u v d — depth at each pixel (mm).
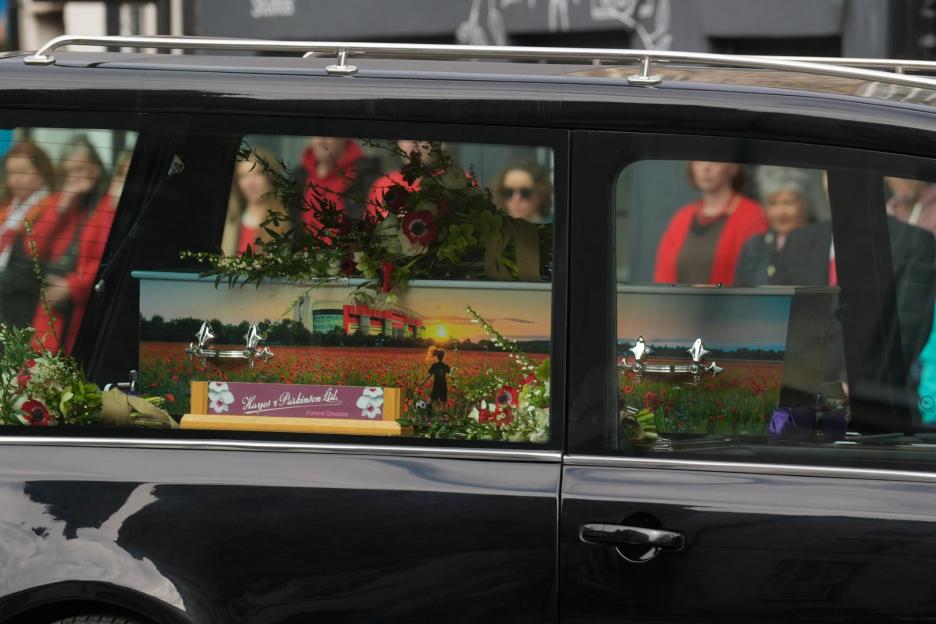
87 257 11266
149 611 10375
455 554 10312
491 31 36656
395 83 10820
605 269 10594
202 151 11047
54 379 11148
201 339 11164
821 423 10508
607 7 35094
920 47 31984
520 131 10664
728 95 10539
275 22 39094
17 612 10414
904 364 10547
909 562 9930
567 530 10250
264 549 10422
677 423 10531
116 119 10984
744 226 10562
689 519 10141
